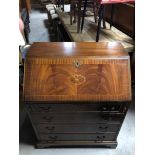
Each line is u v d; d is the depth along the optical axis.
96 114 1.25
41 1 6.59
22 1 3.46
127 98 1.15
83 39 2.11
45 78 1.16
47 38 3.60
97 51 1.26
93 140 1.50
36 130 1.39
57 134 1.43
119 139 1.62
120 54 1.21
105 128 1.37
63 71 1.16
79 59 1.17
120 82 1.16
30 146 1.58
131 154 1.50
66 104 1.17
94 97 1.15
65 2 4.50
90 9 3.28
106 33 2.31
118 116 1.26
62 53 1.23
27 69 1.16
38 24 4.56
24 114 1.88
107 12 2.72
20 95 2.05
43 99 1.15
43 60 1.17
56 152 1.53
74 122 1.31
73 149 1.55
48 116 1.26
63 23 2.89
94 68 1.17
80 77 1.16
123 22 2.37
